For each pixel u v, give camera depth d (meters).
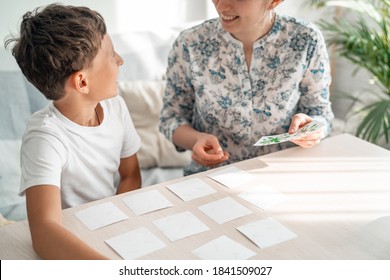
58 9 0.98
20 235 0.89
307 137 1.21
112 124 1.19
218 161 1.21
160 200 0.98
